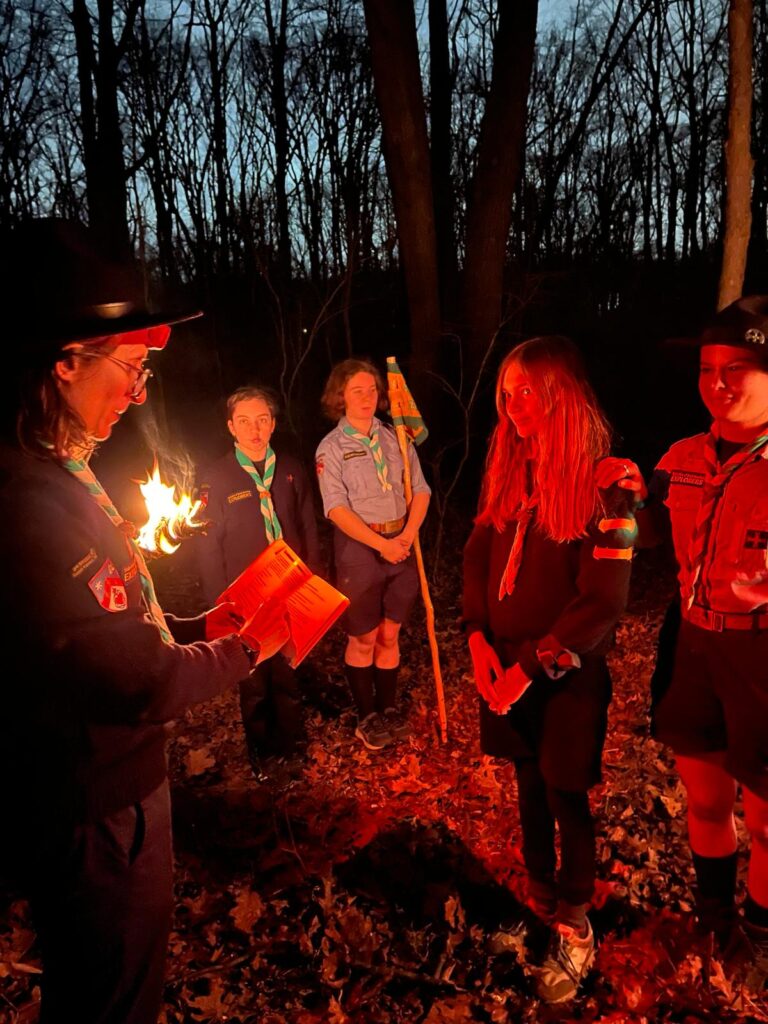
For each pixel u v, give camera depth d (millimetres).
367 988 2521
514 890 2953
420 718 4379
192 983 2555
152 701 1561
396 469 3941
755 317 2037
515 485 2445
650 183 19359
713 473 2234
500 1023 2381
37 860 1559
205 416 13320
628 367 14062
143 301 1557
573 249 17484
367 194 15828
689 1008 2396
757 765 2219
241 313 16203
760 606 2156
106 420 1560
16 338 1421
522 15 8039
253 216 14766
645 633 5461
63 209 13422
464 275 9000
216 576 3701
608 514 2186
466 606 2631
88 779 1551
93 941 1615
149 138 13852
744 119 3805
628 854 3100
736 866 2736
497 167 8523
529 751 2506
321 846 3264
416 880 3004
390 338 14648
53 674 1467
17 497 1428
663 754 3869
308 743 4168
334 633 5633
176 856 3209
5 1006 2457
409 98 7785
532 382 2219
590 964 2531
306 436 10703
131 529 1695
